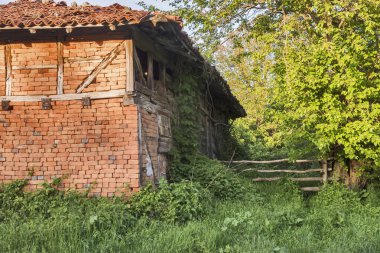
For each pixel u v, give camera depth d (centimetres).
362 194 1153
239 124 2627
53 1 1061
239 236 687
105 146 851
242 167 1529
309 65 1043
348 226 834
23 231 642
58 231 638
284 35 1124
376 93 992
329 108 1038
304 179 1281
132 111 846
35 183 859
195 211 799
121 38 858
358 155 1111
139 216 781
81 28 814
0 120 874
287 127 1204
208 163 1148
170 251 591
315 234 754
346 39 1000
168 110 1091
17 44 879
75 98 860
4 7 1004
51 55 873
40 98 868
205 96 1409
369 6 975
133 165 841
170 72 1141
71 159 857
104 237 646
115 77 855
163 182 859
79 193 840
